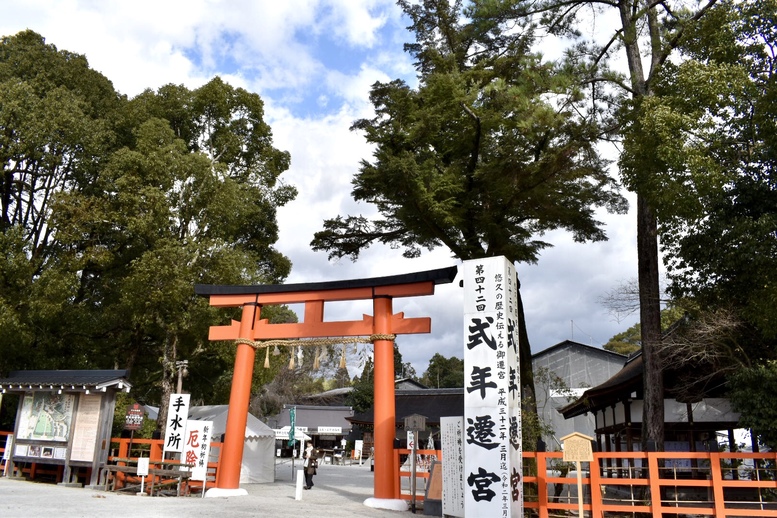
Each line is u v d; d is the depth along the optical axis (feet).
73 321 69.10
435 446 121.39
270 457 71.67
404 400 134.21
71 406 50.62
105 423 49.60
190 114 82.43
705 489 49.03
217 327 50.52
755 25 37.27
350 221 62.28
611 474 66.33
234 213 70.79
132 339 77.00
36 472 52.90
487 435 31.50
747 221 35.76
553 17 55.11
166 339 69.26
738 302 38.19
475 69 53.88
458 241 58.08
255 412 148.05
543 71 47.88
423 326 44.73
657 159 38.27
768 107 35.35
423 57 59.88
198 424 47.21
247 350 48.96
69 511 32.76
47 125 65.26
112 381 49.93
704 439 52.49
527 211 55.88
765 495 44.32
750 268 35.45
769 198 36.88
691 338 40.09
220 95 80.79
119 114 78.38
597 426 73.46
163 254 62.13
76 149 70.33
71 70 74.43
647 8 48.14
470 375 32.78
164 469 48.19
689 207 36.91
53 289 61.31
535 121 44.91
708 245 37.58
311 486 60.59
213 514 34.53
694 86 37.27
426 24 58.39
